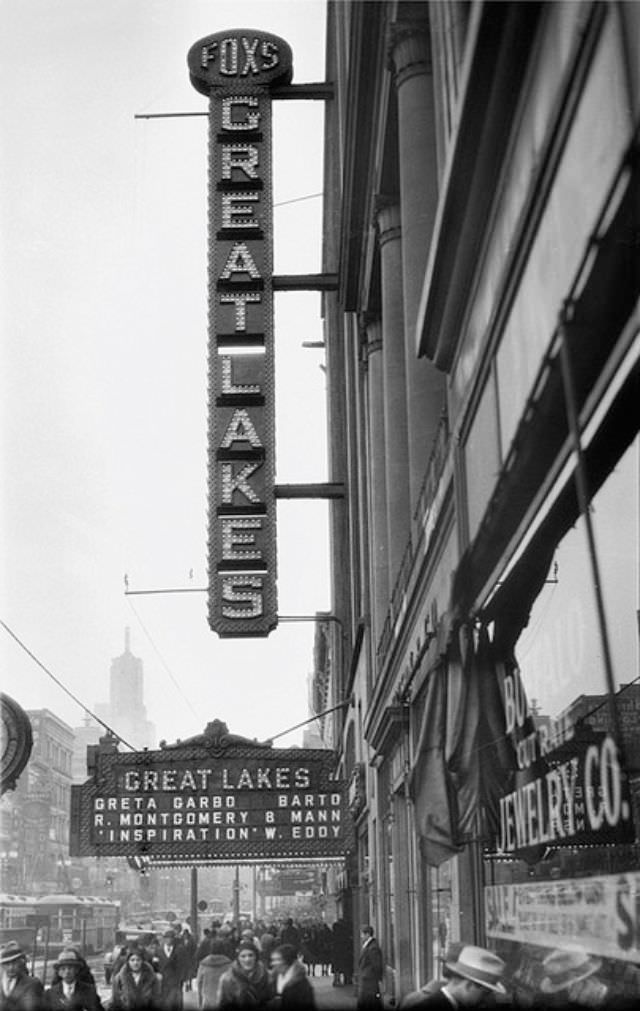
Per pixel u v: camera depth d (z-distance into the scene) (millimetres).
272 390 17938
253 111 18203
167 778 17781
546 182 5918
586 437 5488
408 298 11922
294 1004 6836
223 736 18047
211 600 17688
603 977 5348
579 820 5770
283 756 18156
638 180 4848
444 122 8703
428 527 10172
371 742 18500
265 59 18109
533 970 5922
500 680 7414
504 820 7273
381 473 18219
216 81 18094
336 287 18828
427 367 12102
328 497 22156
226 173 18094
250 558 17812
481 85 6543
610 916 5316
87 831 17469
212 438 17938
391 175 14188
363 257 17422
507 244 6906
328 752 18594
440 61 8922
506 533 7133
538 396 6094
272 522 17906
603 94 5066
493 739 7488
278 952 6902
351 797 20125
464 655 7828
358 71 13922
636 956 5035
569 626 5895
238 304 18062
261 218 18016
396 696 13234
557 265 5742
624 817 5082
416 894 12602
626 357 5230
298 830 18328
